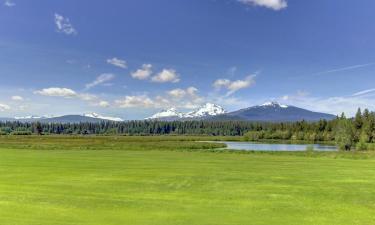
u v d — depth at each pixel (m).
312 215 24.16
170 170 48.88
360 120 166.00
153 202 27.42
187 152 87.94
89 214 23.31
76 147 101.00
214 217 23.14
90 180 38.44
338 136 121.12
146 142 142.25
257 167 54.38
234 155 79.50
